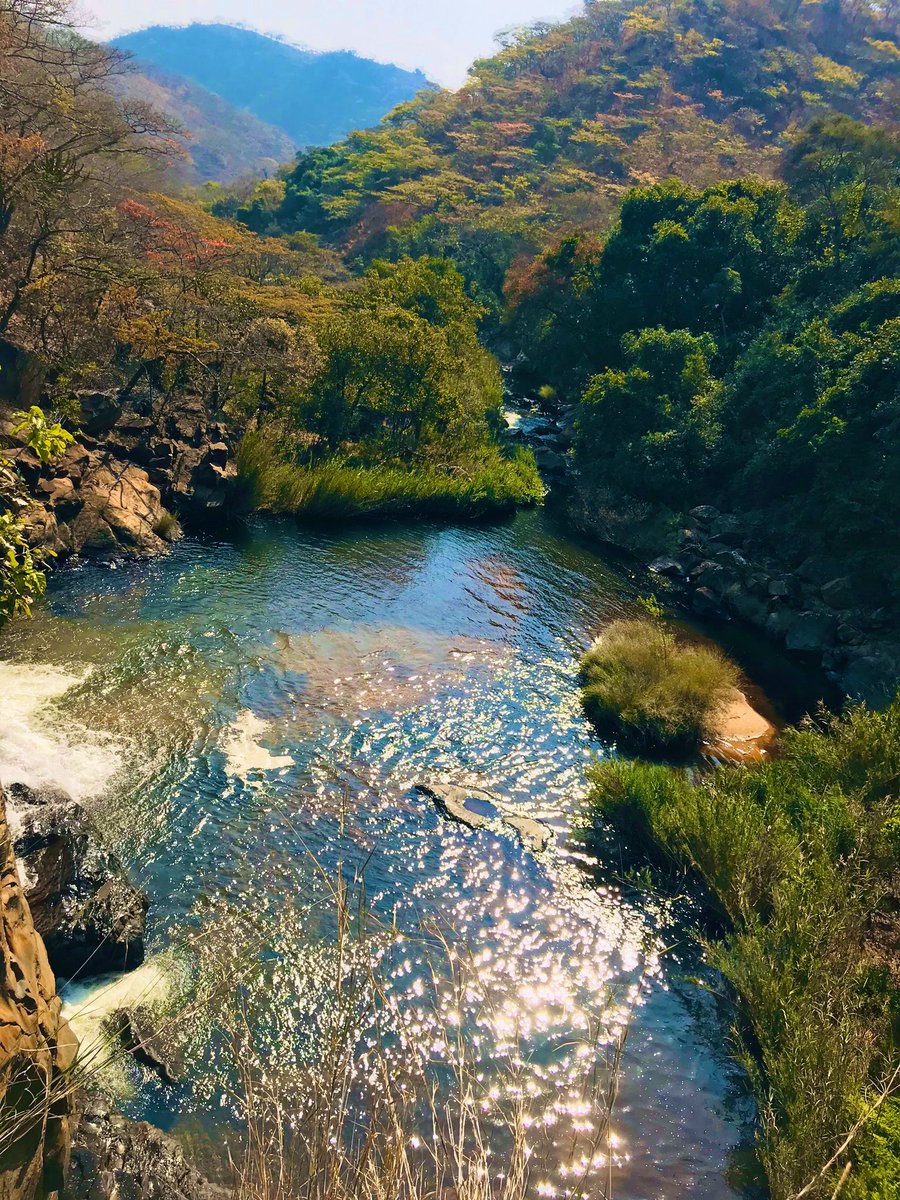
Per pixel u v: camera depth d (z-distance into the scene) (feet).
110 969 30.83
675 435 102.68
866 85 397.19
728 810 38.81
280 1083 27.07
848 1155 22.00
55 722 45.73
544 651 65.87
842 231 132.77
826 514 82.07
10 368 78.43
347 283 214.69
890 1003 28.55
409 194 320.09
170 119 125.90
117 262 89.97
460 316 137.80
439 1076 28.12
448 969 33.32
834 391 83.20
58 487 68.18
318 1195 12.60
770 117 375.25
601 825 44.29
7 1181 16.97
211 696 51.24
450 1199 13.83
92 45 106.52
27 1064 18.08
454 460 106.52
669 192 142.41
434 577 78.64
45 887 30.35
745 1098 29.48
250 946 31.37
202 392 91.15
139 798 40.96
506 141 383.86
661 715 54.08
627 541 98.22
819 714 63.41
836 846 36.86
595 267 145.28
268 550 77.92
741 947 32.04
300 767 45.75
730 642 75.51
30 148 85.15
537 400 167.94
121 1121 24.31
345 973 31.99
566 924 36.99
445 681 58.39
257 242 193.98
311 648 59.88
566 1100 28.30
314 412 96.27
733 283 127.54
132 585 65.21
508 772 48.55
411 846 40.65
